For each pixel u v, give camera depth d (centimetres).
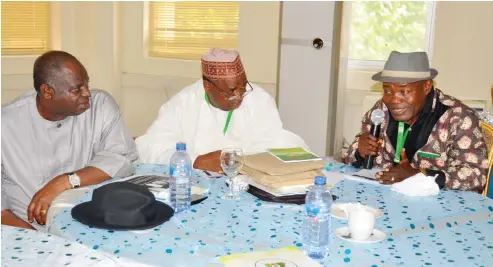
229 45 458
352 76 420
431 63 402
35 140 229
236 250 145
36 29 449
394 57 234
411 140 239
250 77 448
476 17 383
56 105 218
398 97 227
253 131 267
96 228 158
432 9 404
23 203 230
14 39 437
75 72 215
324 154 412
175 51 473
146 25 475
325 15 392
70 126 233
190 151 260
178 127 264
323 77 401
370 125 254
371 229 153
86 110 228
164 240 151
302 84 409
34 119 229
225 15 454
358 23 420
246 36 443
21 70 438
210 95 253
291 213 176
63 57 216
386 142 248
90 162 225
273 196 187
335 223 168
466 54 389
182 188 181
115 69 479
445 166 233
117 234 154
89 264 127
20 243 137
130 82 484
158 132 260
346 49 401
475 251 148
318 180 153
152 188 195
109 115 238
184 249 145
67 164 234
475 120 229
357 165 239
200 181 210
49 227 168
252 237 155
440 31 392
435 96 237
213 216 172
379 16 415
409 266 137
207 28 461
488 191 235
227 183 206
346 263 138
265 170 192
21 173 229
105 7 468
